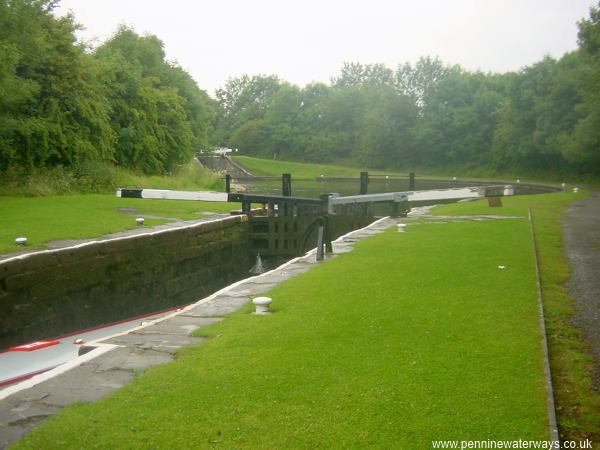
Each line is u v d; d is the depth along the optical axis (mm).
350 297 7742
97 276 11570
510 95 53344
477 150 65000
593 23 35406
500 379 4688
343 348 5570
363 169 72812
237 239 18688
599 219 18062
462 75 70125
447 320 6445
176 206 22250
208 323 6945
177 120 37188
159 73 43688
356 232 15672
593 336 6199
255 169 71812
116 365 5391
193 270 15602
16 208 17906
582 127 39094
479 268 9562
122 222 16094
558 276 9195
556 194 31547
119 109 31688
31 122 22984
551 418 4016
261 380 4789
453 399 4324
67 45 25453
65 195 22969
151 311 13500
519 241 12773
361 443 3729
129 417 4152
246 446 3721
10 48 20750
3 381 6555
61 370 5250
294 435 3846
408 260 10578
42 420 4211
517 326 6191
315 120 87562
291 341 5855
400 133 72438
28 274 9758
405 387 4555
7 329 9297
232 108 120625
